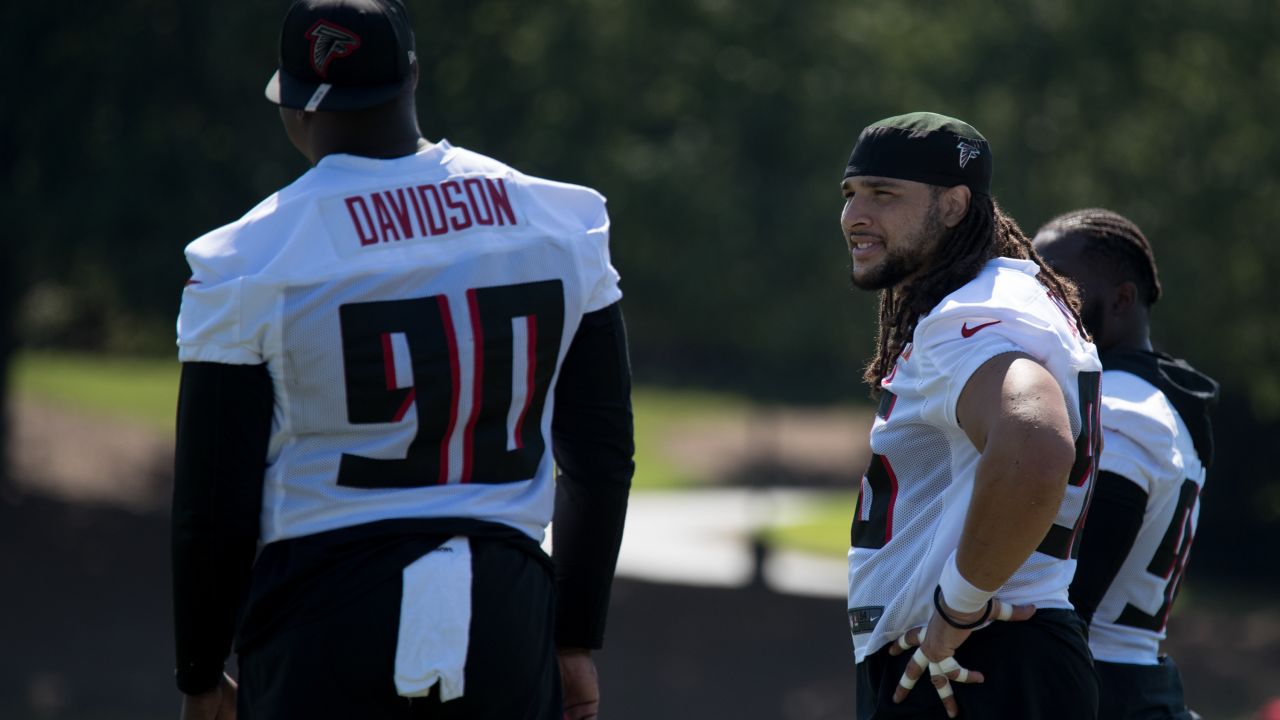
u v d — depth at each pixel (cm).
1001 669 845
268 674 776
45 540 6481
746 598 7112
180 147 5053
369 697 759
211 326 753
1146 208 6288
